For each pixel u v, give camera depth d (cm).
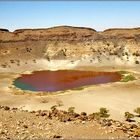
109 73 9206
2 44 12388
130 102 4938
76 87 6894
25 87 7025
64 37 13688
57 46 12588
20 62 11012
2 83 7519
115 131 1894
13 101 5284
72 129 1875
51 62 11338
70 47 12475
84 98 5369
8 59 11144
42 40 13138
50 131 1789
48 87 6981
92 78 8288
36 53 12012
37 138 1622
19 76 8925
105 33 14062
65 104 4872
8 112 2277
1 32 13538
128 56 11544
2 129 1748
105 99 5212
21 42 12825
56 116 2442
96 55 11688
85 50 12194
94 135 1766
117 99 5191
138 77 8006
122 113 4138
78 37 13662
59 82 7731
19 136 1642
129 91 5931
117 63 10969
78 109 4444
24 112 2383
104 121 2292
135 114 4059
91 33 14062
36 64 11062
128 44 12675
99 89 6300
